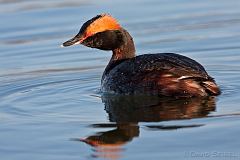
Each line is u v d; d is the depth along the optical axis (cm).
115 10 2419
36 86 1692
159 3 2509
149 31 2200
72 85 1694
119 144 1204
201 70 1467
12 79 1778
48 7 2502
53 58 2002
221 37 2097
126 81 1522
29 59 1995
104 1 2561
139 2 2531
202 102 1430
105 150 1184
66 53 2052
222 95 1477
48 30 2245
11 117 1404
